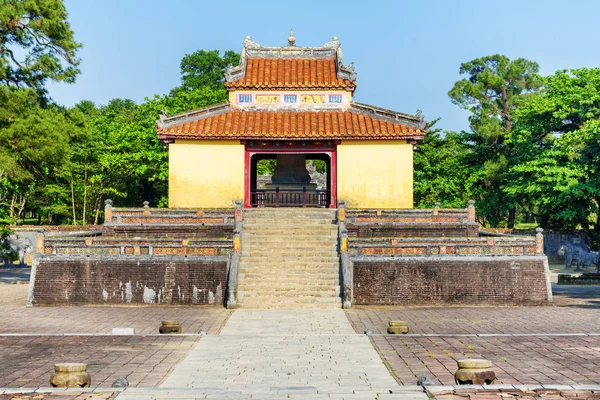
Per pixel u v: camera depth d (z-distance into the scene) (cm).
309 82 4700
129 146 6806
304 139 4481
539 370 1958
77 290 3600
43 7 4097
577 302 3750
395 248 3659
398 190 4528
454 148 7250
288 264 3694
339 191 4528
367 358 2166
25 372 1962
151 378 1902
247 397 1672
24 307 3519
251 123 4559
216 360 2142
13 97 4034
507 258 3650
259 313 3256
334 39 4988
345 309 3422
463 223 4194
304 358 2172
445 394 1673
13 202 7050
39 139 3994
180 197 4519
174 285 3591
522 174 6300
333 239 3941
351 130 4503
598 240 5897
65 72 4269
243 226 4066
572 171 5412
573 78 5853
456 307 3556
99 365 2062
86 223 7494
